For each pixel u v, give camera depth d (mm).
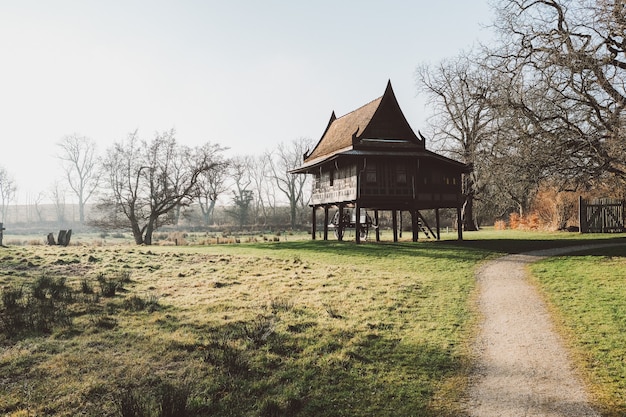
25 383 7516
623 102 21875
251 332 10117
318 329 10602
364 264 19906
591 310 11492
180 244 36875
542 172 23234
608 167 22047
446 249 24156
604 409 6801
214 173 43969
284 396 7312
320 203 33750
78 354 8734
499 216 56281
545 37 24531
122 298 13070
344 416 6793
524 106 24172
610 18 20938
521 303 12703
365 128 29328
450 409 6973
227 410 6875
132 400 6727
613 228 30781
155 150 42469
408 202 28922
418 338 10148
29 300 11930
